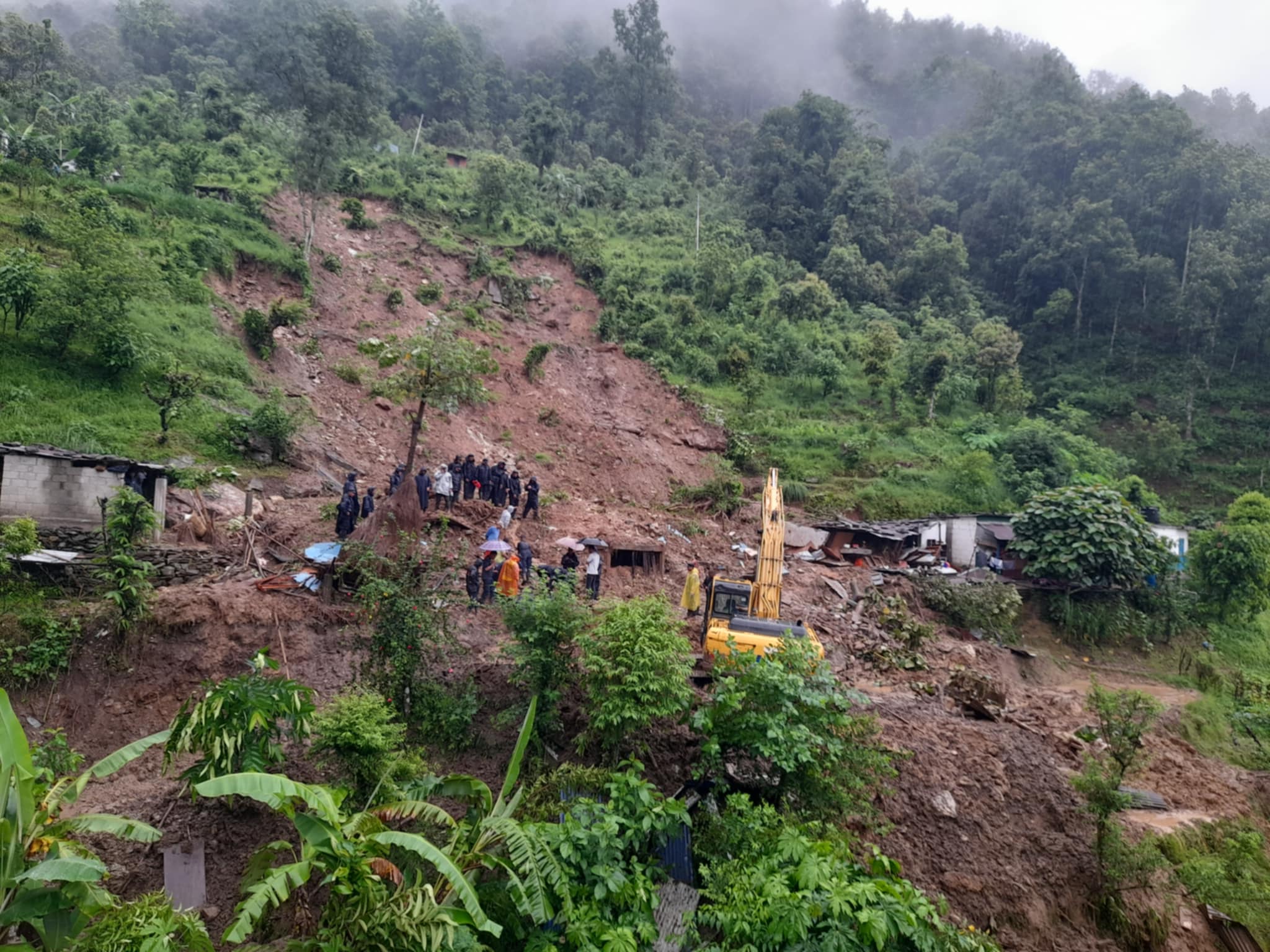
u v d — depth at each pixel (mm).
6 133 37594
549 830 9891
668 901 10531
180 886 10406
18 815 7008
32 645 13586
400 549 15617
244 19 91625
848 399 48281
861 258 67438
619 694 12305
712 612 19453
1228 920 14672
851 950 9047
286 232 43031
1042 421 47344
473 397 22781
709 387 46062
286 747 12281
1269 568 31703
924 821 14586
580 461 35406
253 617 15375
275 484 23578
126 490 17172
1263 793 19984
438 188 57875
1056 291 67938
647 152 90000
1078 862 14656
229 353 29609
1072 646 28266
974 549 31938
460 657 15438
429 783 10672
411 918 7609
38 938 8531
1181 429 57750
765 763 13070
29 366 23797
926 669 21953
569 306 49281
